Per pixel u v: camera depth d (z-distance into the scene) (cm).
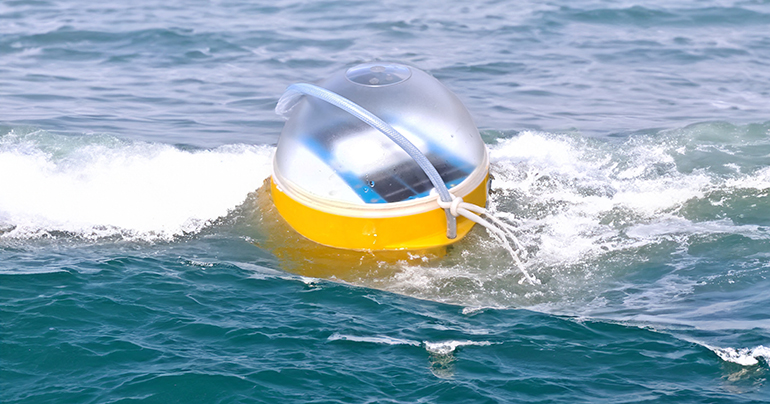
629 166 3778
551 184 3597
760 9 6184
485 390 2131
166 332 2392
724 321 2516
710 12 6156
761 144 3975
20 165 3603
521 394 2117
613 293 2788
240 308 2577
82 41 5675
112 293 2617
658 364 2258
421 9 6366
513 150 3938
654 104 4722
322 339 2391
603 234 3191
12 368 2195
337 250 3078
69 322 2417
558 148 3962
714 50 5556
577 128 4316
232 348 2319
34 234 3145
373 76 3141
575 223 3278
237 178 3616
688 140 4041
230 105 4725
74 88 4919
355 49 5581
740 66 5300
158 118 4484
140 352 2280
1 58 5372
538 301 2744
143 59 5434
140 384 2134
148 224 3262
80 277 2727
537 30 5928
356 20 6134
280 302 2642
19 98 4700
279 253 3062
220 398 2088
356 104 2970
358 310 2619
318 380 2169
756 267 2889
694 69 5275
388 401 2086
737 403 2069
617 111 4612
